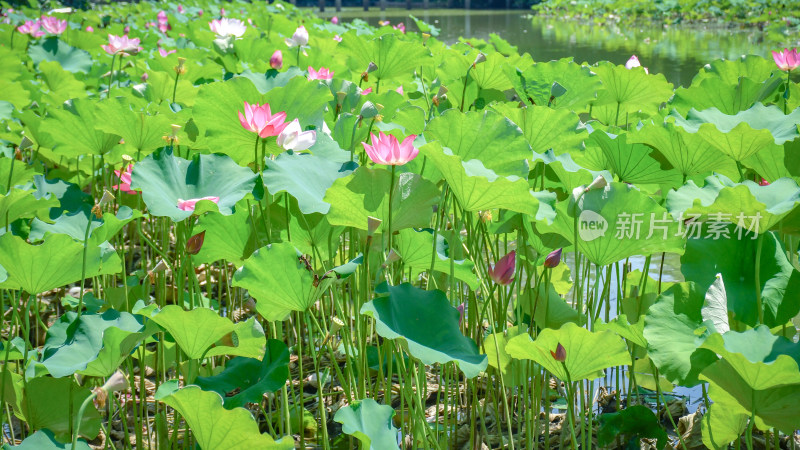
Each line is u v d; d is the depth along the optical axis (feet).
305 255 7.31
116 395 8.09
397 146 5.39
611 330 5.05
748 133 6.25
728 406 5.21
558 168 6.80
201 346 5.57
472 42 17.02
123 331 5.31
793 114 7.11
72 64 15.94
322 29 24.72
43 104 12.32
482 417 6.96
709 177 6.46
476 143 6.49
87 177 10.96
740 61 10.66
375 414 5.21
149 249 11.91
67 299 8.35
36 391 5.83
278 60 9.62
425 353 5.12
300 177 6.17
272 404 7.93
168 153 6.53
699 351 5.48
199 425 4.78
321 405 5.97
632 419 6.79
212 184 6.63
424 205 5.95
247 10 39.81
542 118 7.57
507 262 6.10
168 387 4.88
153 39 20.07
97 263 6.05
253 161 7.48
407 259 6.48
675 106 9.25
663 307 5.75
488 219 6.65
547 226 6.20
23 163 8.18
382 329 5.11
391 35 11.32
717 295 5.55
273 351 6.02
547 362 5.48
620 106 10.73
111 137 8.45
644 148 7.30
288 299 5.79
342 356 8.93
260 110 6.41
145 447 7.24
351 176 5.61
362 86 11.99
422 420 6.04
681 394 8.13
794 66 9.24
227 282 8.97
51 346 5.66
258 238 7.02
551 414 7.83
